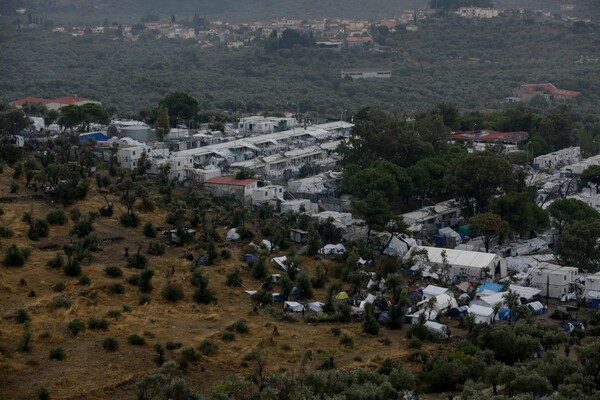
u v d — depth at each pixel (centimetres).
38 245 19950
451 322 18812
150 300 17700
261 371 14988
